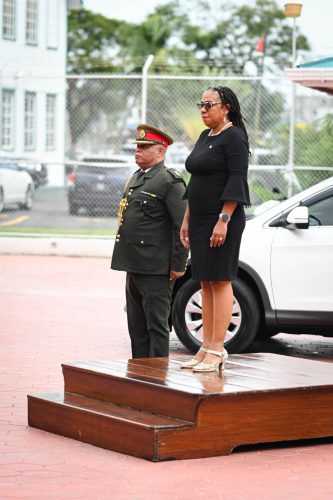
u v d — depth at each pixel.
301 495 7.57
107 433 8.63
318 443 9.12
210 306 9.37
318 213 12.92
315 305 12.72
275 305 12.86
